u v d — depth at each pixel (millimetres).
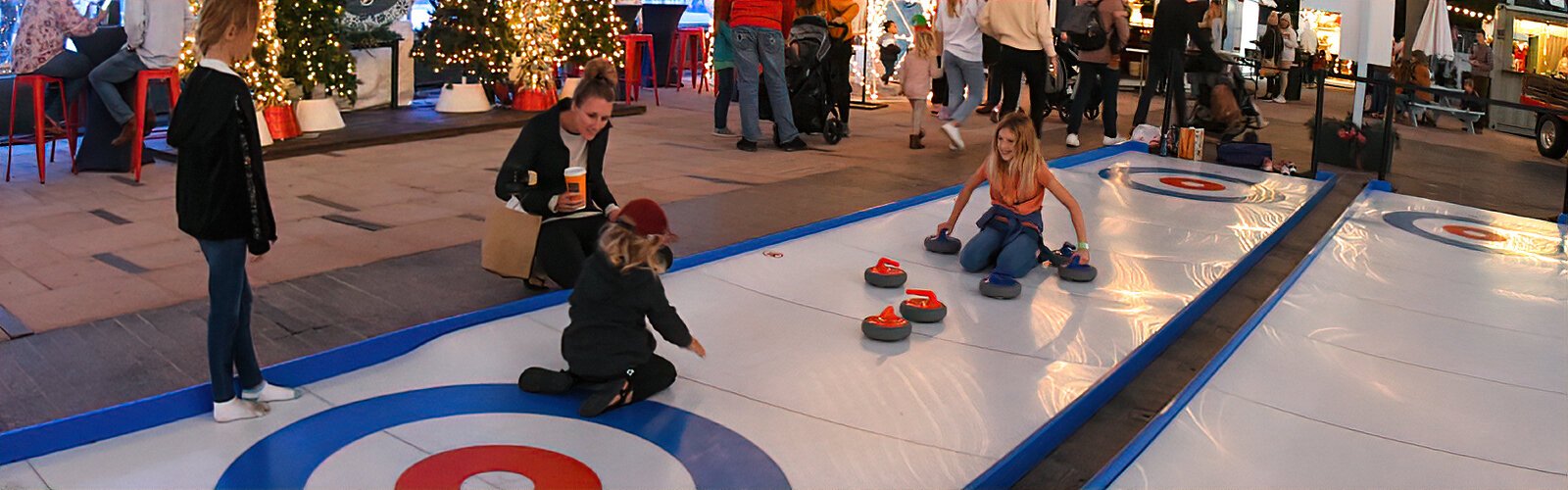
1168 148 10312
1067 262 5766
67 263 5547
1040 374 4285
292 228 6383
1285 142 11094
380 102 12211
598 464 3424
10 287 5074
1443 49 12406
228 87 3336
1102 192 8250
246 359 3742
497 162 9086
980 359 4438
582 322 3873
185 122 3309
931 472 3424
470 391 3969
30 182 7770
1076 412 3957
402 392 3951
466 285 5305
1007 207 5828
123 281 5215
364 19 11719
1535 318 5461
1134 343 4688
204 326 4570
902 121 12633
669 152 9766
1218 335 5090
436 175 8336
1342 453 3773
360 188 7734
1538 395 4410
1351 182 9461
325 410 3781
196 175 3377
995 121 12562
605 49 13000
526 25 12094
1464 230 7527
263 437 3561
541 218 4973
